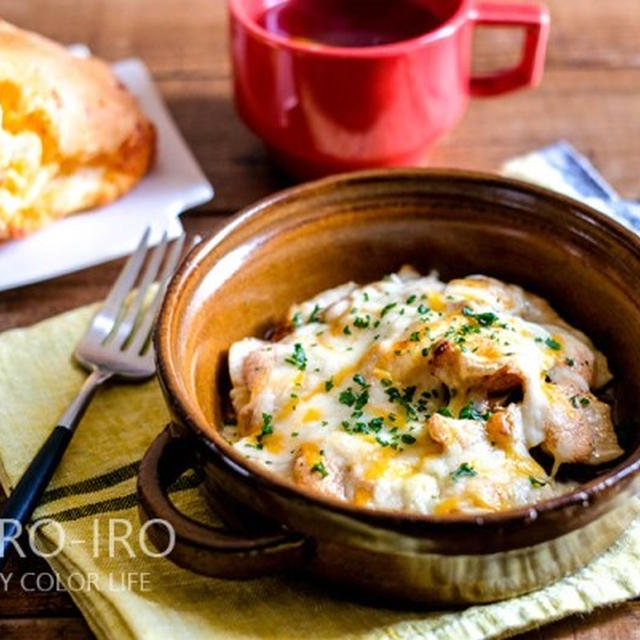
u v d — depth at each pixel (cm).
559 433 50
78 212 63
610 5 77
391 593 48
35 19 75
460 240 56
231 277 54
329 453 49
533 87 70
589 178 64
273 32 65
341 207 56
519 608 49
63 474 53
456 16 62
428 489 48
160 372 49
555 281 55
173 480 49
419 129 63
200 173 65
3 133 60
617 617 50
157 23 75
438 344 51
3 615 50
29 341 57
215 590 49
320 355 52
